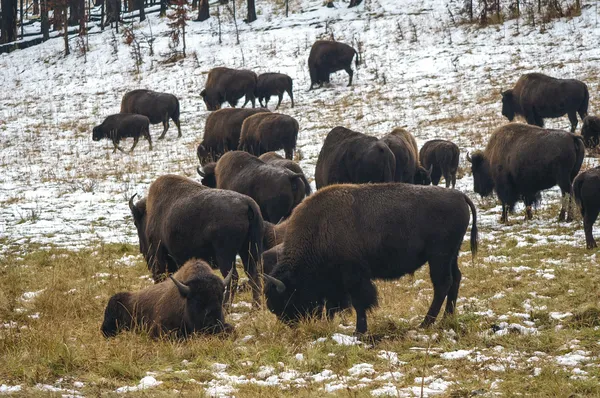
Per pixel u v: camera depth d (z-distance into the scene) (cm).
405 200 2358
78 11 16625
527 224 4222
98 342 2225
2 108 10931
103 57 13238
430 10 12312
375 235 2344
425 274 3262
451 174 5412
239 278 3338
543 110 6575
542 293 2791
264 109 6366
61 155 7919
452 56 10000
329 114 8438
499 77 8788
